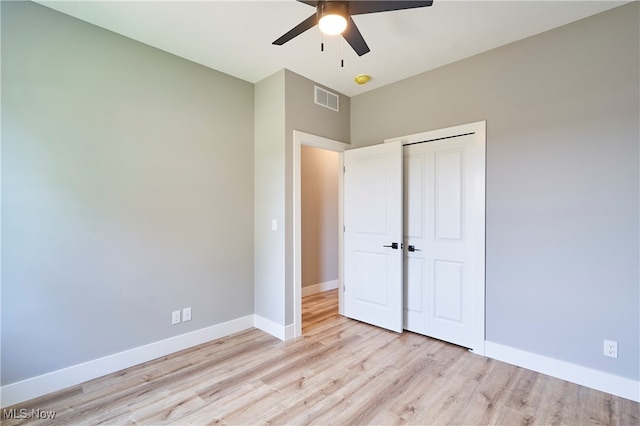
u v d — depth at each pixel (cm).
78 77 227
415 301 320
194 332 291
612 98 213
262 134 330
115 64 244
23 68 205
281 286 307
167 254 273
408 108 323
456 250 289
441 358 264
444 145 298
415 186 320
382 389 218
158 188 268
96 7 213
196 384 225
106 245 240
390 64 295
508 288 257
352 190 358
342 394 212
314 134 332
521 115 251
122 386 222
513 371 243
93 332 234
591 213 221
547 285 238
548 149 238
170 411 195
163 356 269
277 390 217
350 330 328
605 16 215
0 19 198
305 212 476
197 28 239
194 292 291
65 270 221
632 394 205
